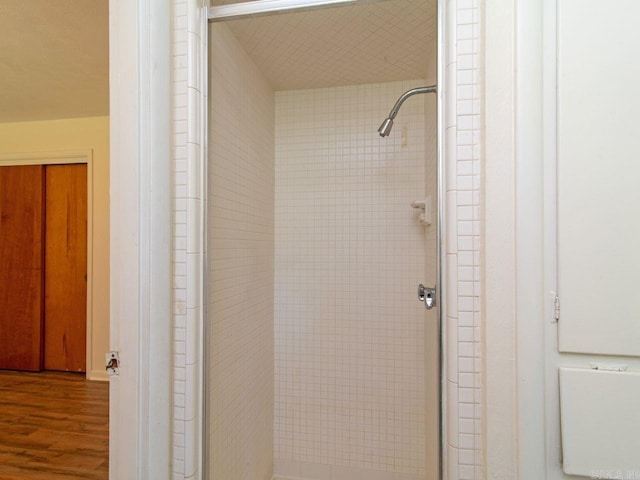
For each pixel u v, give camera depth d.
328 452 1.58
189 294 0.77
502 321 0.61
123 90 0.71
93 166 2.61
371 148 1.57
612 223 0.57
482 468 0.63
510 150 0.61
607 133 0.57
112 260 0.73
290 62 1.38
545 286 0.60
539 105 0.60
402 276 1.53
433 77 1.18
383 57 1.34
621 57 0.57
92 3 1.28
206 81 0.83
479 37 0.64
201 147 0.81
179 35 0.79
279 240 1.65
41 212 2.72
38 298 2.73
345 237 1.59
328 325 1.60
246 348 1.28
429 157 1.28
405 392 1.52
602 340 0.58
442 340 0.71
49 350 2.76
